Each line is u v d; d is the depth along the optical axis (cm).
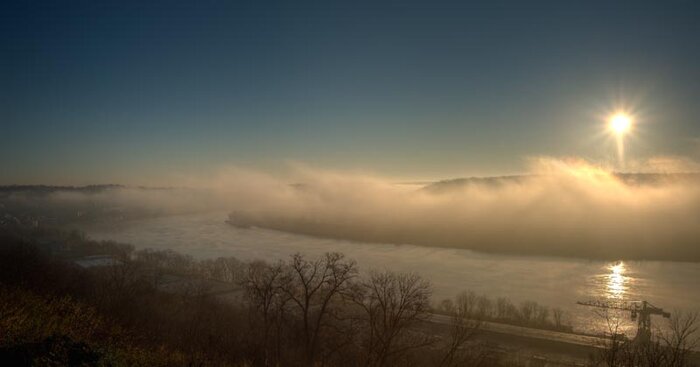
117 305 4338
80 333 2303
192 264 11031
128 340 2620
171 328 4016
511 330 6644
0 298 2498
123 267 6844
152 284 7381
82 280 5684
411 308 3872
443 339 4612
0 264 4797
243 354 3409
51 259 8294
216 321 4525
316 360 3697
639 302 8875
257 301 4194
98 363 1841
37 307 2498
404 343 4012
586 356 5641
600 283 11119
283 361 3541
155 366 2208
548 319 7725
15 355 1680
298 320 4325
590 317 7869
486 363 4288
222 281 8819
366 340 3859
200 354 2723
